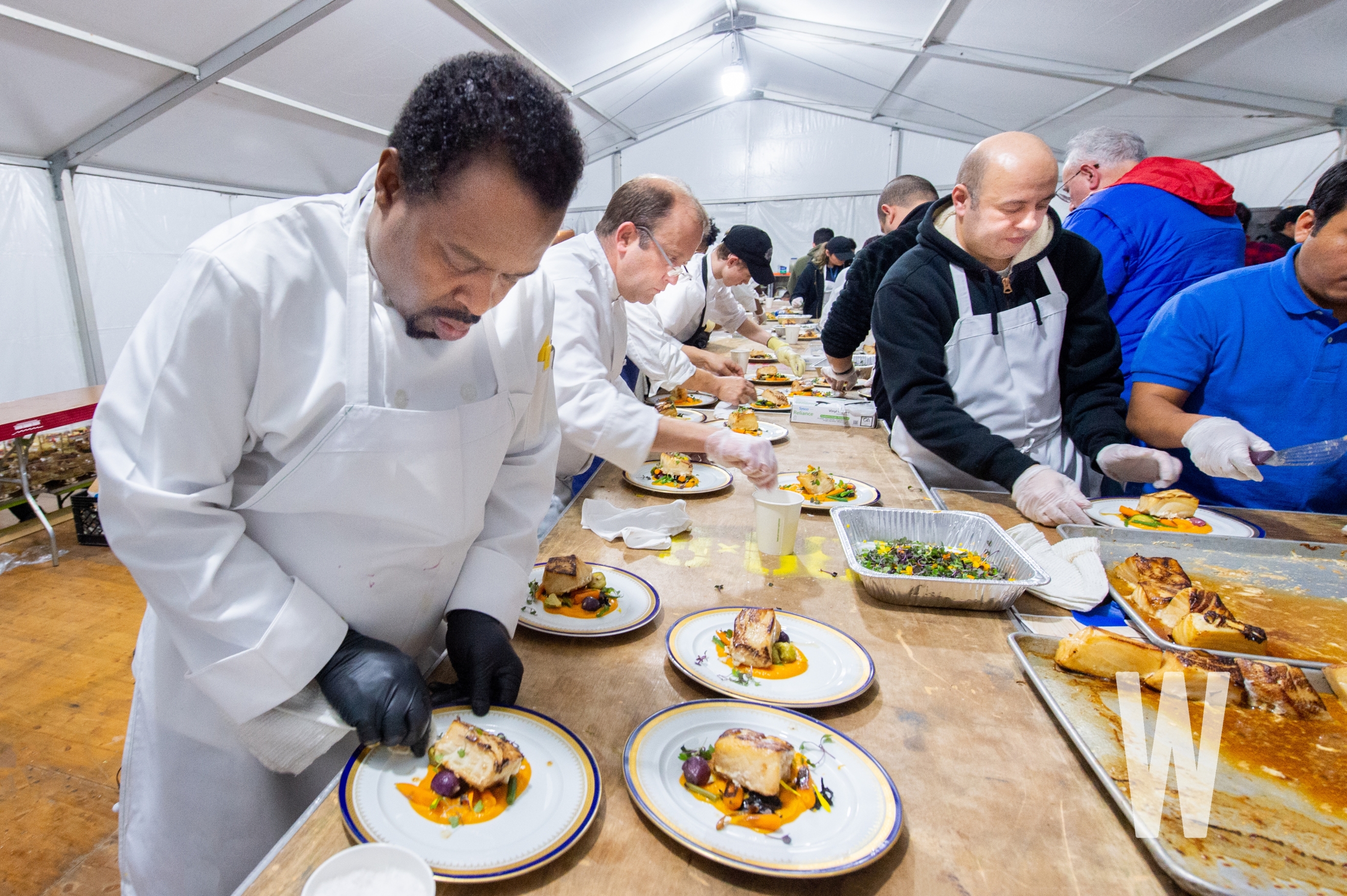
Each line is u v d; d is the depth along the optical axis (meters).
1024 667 1.14
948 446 2.01
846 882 0.75
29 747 2.41
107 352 6.53
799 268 10.00
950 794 0.89
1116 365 2.28
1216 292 2.17
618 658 1.18
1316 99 7.38
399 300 0.90
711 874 0.76
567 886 0.74
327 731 0.91
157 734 1.09
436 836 0.76
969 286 2.16
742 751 0.83
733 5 9.45
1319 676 1.17
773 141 14.10
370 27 5.86
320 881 0.65
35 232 5.84
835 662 1.16
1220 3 5.91
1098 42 7.25
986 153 1.95
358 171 8.89
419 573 1.06
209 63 5.34
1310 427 2.15
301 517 0.96
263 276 0.84
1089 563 1.52
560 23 7.54
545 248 0.83
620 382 2.32
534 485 1.28
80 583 3.57
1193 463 2.16
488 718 0.96
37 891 1.88
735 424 2.70
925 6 7.59
